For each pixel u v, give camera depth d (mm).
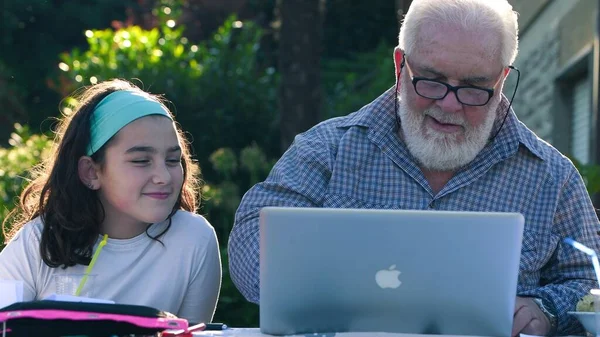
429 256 3021
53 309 2887
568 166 4141
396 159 4086
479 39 3760
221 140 11219
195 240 3941
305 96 9250
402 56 4008
